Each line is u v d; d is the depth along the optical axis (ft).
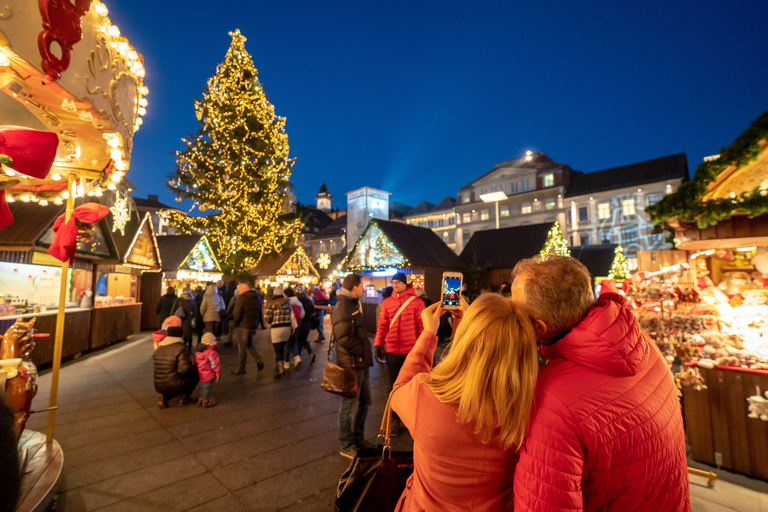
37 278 24.09
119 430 14.46
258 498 10.12
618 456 3.07
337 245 190.60
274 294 23.15
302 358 28.78
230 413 16.40
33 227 20.99
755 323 11.28
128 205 36.24
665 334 11.90
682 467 3.40
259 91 73.20
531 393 3.29
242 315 23.57
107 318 31.94
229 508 9.68
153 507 9.66
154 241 41.16
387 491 5.21
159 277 45.16
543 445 3.11
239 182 70.44
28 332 11.48
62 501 9.86
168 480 10.95
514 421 3.23
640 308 12.29
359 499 5.24
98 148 11.95
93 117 9.90
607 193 123.24
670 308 12.12
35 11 7.22
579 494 3.00
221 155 71.20
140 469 11.56
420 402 3.74
